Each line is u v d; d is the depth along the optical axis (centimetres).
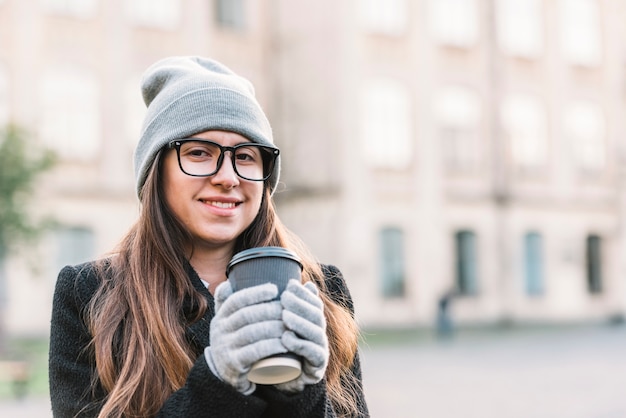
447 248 3033
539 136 3297
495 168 3166
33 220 2081
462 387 1405
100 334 207
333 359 225
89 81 2662
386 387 1409
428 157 3009
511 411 1129
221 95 214
